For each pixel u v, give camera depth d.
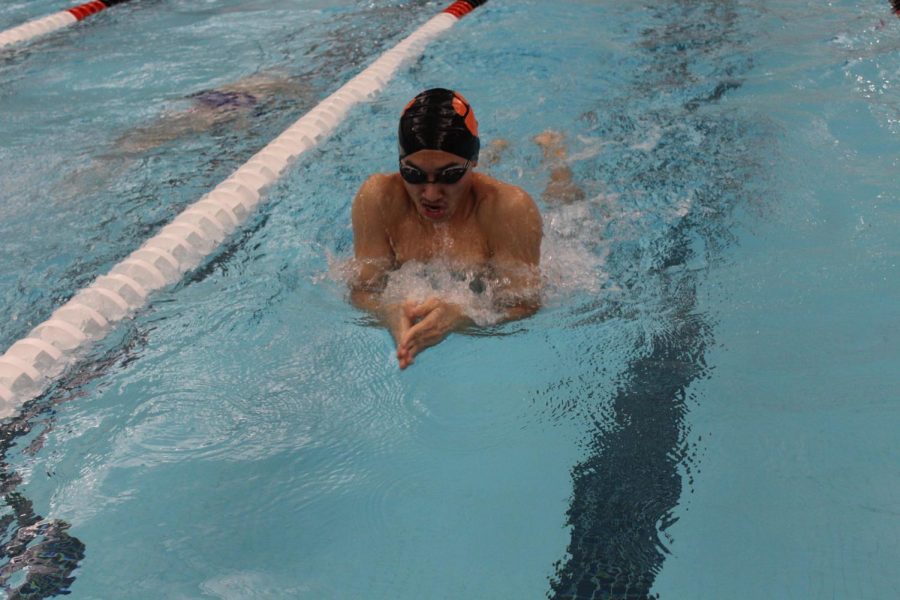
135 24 6.09
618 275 2.62
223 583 1.58
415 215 2.51
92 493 1.85
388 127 4.04
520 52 5.02
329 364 2.26
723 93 4.14
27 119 4.20
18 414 2.15
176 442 2.00
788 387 2.06
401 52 5.16
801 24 5.20
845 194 3.04
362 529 1.70
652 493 1.75
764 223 2.89
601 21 5.54
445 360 2.24
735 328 2.32
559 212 2.98
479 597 1.53
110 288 2.64
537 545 1.63
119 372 2.30
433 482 1.82
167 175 3.54
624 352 2.24
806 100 3.96
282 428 2.03
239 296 2.64
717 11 5.57
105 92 4.61
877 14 5.29
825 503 1.69
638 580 1.54
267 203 3.31
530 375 2.16
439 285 2.44
